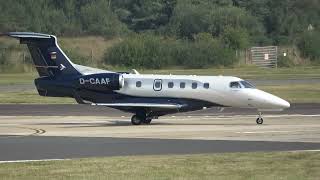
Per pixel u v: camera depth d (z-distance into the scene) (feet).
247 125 375.86
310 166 209.46
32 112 480.23
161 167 209.67
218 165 213.25
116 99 394.11
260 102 385.09
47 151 255.09
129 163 219.20
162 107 384.68
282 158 228.63
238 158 229.66
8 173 199.11
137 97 392.06
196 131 338.13
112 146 271.69
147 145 274.77
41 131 342.64
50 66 396.37
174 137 307.37
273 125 374.84
